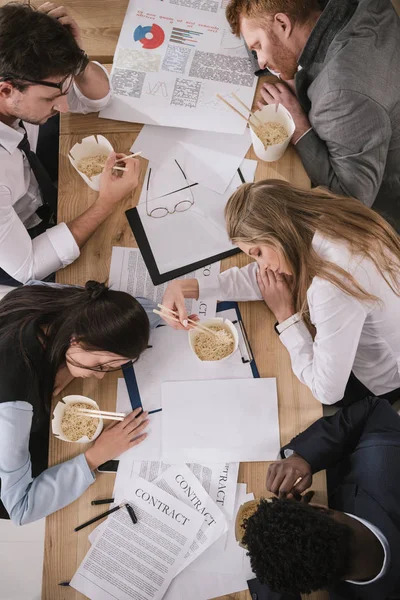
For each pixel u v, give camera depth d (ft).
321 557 3.30
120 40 5.54
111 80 5.41
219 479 4.38
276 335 4.71
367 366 5.08
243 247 4.37
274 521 3.39
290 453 4.45
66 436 4.41
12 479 4.39
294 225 4.13
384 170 5.32
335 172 5.05
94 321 4.15
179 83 5.41
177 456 4.43
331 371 4.32
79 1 5.68
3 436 4.38
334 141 4.86
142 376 4.63
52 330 4.37
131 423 4.49
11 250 4.88
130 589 4.17
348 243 4.15
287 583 3.34
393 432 4.34
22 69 4.25
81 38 5.56
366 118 4.64
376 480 4.09
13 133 4.96
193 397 4.56
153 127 5.32
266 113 5.02
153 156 5.23
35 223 6.15
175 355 4.67
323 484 4.37
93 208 4.98
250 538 3.45
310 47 4.76
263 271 4.72
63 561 4.23
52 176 6.50
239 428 4.49
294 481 4.20
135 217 5.06
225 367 4.62
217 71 5.45
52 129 6.28
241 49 5.51
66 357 4.37
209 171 5.18
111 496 4.36
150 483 4.37
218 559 4.21
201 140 5.27
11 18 4.20
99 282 4.81
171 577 4.17
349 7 4.66
